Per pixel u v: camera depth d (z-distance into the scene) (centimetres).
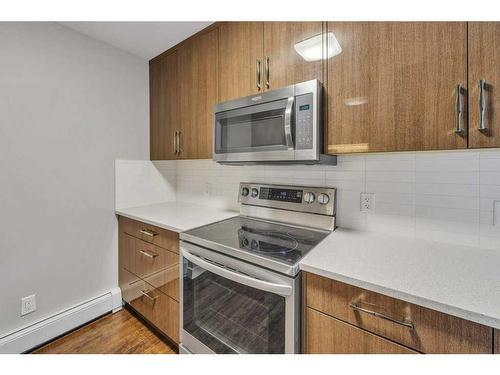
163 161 226
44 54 153
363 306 80
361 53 103
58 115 160
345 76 107
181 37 171
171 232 149
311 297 92
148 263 168
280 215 157
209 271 123
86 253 179
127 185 201
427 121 89
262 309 104
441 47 86
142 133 209
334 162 137
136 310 182
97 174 183
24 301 150
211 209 199
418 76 91
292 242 118
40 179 154
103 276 189
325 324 88
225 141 146
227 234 132
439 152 109
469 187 106
